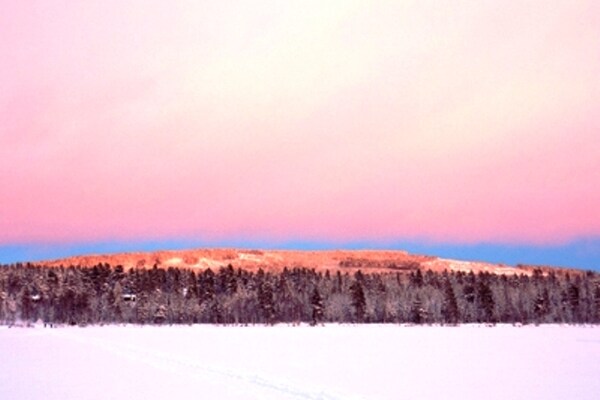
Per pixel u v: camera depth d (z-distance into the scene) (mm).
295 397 24188
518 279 188875
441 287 177500
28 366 39344
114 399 24250
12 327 136875
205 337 84750
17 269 190125
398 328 126938
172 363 41219
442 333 101312
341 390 27969
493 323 153875
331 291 168875
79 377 32375
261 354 51562
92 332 105312
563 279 181750
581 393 28625
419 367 40875
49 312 161500
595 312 161250
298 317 156750
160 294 161625
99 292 171875
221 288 181500
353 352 55281
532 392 28812
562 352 56469
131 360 44000
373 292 165625
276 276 187500
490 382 32469
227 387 27266
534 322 158125
